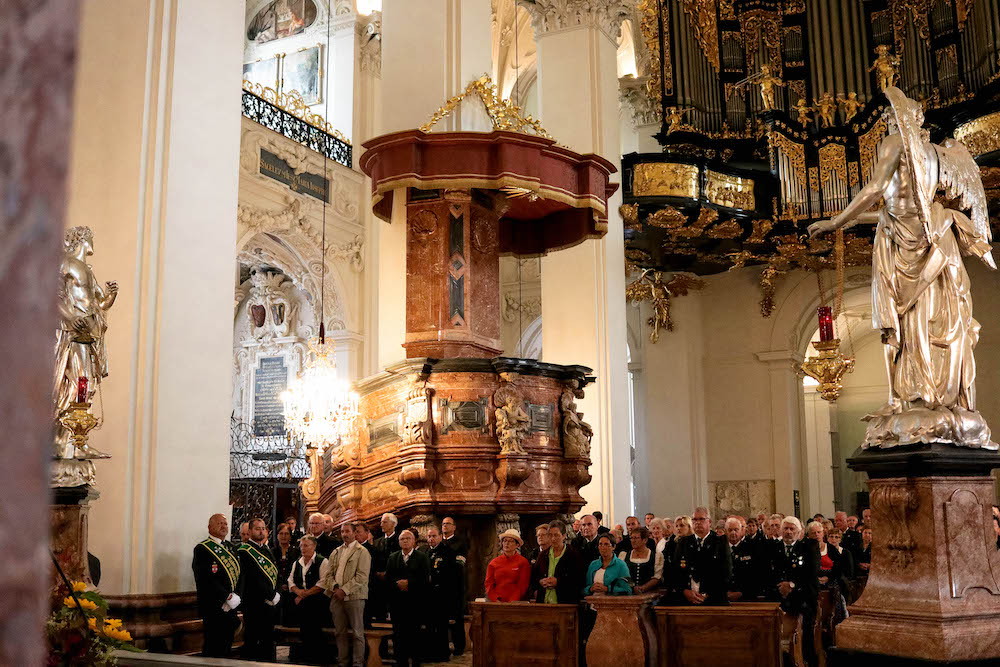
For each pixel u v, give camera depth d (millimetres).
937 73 16500
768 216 16875
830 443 23969
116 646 4203
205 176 7543
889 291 6188
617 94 15930
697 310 20719
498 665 7602
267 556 8055
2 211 490
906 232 6180
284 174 16422
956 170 6434
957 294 6145
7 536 483
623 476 14359
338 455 10266
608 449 14133
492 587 8227
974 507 5824
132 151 7137
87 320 5980
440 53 11141
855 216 6426
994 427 18234
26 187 499
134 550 6703
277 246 17031
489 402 9648
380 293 10781
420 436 9430
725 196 16656
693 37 18375
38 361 496
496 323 10695
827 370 12141
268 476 19172
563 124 15344
